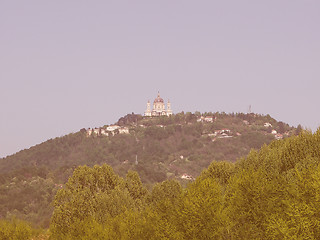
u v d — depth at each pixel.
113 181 158.38
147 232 93.06
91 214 130.12
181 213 81.75
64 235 126.06
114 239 99.38
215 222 76.12
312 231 62.06
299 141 120.88
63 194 139.88
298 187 71.31
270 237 68.62
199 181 90.88
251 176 78.06
